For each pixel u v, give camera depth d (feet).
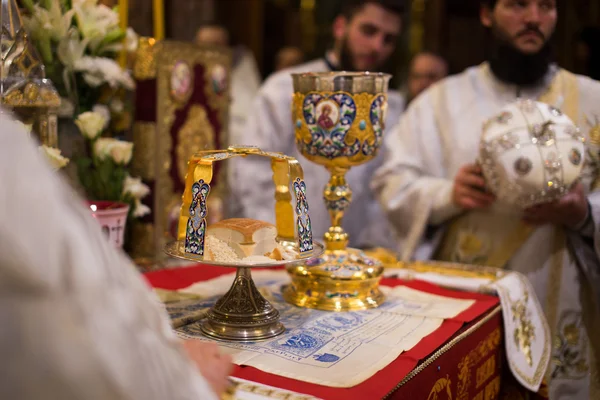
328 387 2.78
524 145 4.67
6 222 1.53
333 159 4.02
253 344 3.28
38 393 1.55
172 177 5.29
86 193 4.66
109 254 1.77
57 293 1.56
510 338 4.40
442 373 3.42
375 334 3.52
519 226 5.37
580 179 4.94
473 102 5.86
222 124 5.91
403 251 5.86
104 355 1.58
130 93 5.16
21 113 3.91
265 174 7.98
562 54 6.40
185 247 3.28
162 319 1.97
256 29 12.92
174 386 1.78
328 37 12.99
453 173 5.81
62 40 4.45
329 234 4.22
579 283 5.30
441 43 10.51
